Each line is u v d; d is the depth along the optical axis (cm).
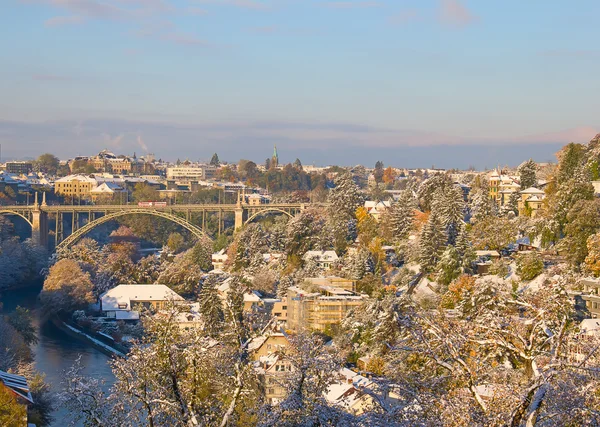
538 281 14200
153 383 4850
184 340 4962
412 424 3947
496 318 4225
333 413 4866
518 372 4256
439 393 4059
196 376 4878
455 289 14250
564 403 3803
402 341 4297
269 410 4972
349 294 17488
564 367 3816
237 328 5278
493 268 15938
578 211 14862
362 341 13362
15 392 9319
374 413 4222
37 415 9556
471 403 3950
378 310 13588
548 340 4103
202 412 4881
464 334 4200
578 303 10400
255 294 19875
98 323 19762
